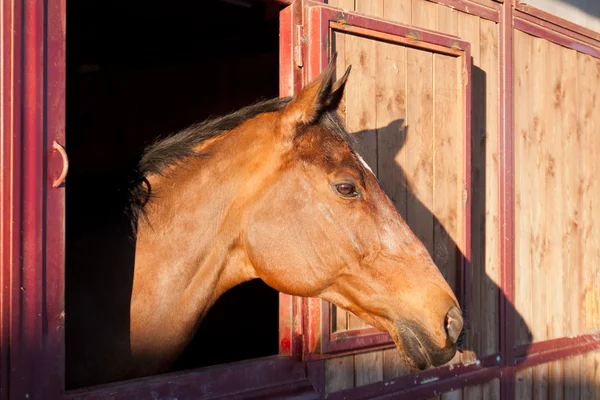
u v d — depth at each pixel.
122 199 2.16
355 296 2.05
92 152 5.46
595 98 4.77
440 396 3.35
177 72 5.09
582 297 4.55
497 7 3.83
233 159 2.12
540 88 4.23
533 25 4.15
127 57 5.29
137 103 5.33
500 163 3.82
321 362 2.67
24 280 1.76
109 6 4.13
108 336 2.12
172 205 2.14
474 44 3.65
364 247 2.01
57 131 1.84
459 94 3.20
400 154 2.90
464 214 3.19
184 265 2.11
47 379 1.80
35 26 1.79
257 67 4.62
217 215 2.12
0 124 1.72
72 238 2.25
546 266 4.22
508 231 3.85
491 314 3.74
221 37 4.73
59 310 1.83
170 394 2.09
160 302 2.09
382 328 2.06
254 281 4.41
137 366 2.09
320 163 2.01
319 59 2.55
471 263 3.59
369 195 2.04
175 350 2.11
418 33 2.94
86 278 2.19
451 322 1.94
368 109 2.76
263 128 2.12
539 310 4.15
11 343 1.73
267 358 2.49
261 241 2.05
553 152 4.32
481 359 3.62
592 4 4.79
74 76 5.48
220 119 2.23
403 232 2.04
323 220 2.01
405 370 3.12
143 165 2.17
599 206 4.77
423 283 1.98
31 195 1.78
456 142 3.20
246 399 2.34
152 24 4.51
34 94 1.79
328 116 2.09
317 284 2.04
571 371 4.40
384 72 2.83
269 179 2.06
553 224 4.30
